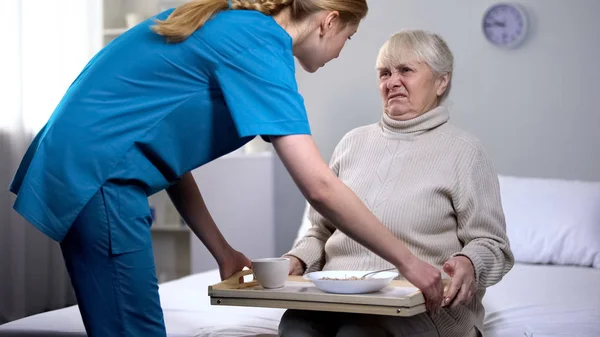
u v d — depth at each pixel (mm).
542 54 3500
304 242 2018
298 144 1472
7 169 3574
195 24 1524
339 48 1661
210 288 1645
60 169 1515
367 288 1551
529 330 2092
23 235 3631
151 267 1595
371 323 1624
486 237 1802
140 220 1577
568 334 2049
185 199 1847
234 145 1626
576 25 3438
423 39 1971
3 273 3561
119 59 1559
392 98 1992
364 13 1638
